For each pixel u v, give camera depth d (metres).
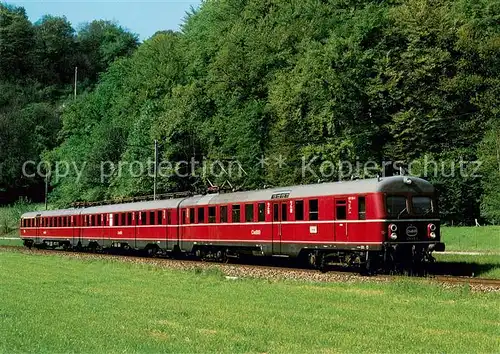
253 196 29.98
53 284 22.55
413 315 14.73
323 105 58.16
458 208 55.88
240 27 74.81
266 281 22.69
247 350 11.21
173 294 19.19
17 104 122.38
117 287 21.39
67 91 141.88
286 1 75.69
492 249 38.78
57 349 11.40
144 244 39.69
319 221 25.94
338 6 71.06
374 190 23.67
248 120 64.62
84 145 87.12
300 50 68.25
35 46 146.00
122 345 11.62
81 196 82.12
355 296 18.08
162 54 88.56
